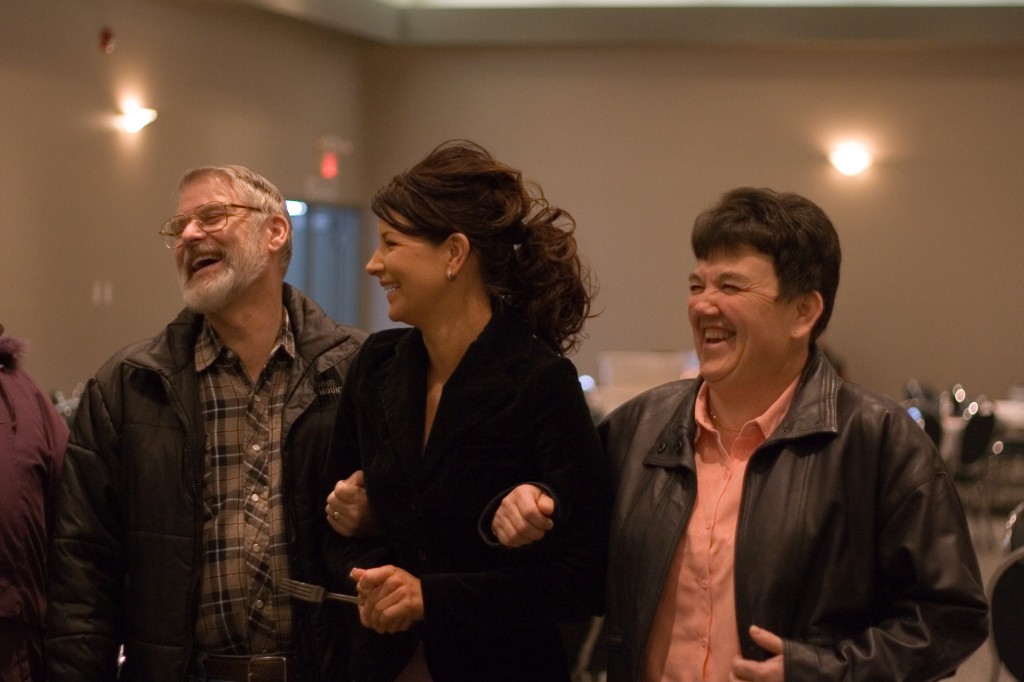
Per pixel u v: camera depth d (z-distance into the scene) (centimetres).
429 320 177
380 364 188
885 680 147
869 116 1009
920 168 1006
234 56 893
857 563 155
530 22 1012
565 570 170
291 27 946
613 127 1033
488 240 175
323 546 196
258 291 213
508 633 178
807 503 155
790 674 147
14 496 214
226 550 205
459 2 1021
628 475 172
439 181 173
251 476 209
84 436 211
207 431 210
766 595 154
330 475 194
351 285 1027
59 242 754
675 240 1028
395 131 1048
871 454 157
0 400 220
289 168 953
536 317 183
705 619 159
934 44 980
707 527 162
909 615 152
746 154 1022
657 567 162
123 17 800
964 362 1003
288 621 204
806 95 1016
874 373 1016
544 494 165
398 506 177
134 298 813
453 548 175
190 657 201
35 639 220
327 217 1003
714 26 995
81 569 207
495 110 1041
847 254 1016
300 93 962
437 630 170
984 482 725
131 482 207
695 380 177
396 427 178
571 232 186
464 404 174
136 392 211
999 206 997
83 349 773
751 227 157
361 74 1038
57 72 751
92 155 778
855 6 978
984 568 626
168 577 202
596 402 729
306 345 213
